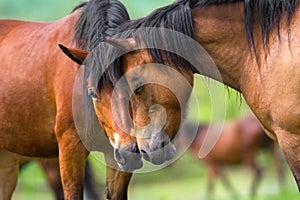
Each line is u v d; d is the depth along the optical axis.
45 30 11.70
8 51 11.79
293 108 9.53
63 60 11.09
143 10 38.06
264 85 9.76
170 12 9.97
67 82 10.93
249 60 9.93
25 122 11.59
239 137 28.56
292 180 30.98
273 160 29.02
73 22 11.36
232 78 10.13
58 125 11.06
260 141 28.42
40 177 26.70
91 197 17.53
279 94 9.61
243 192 29.44
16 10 43.81
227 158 28.70
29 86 11.43
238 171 35.75
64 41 11.27
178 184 32.34
